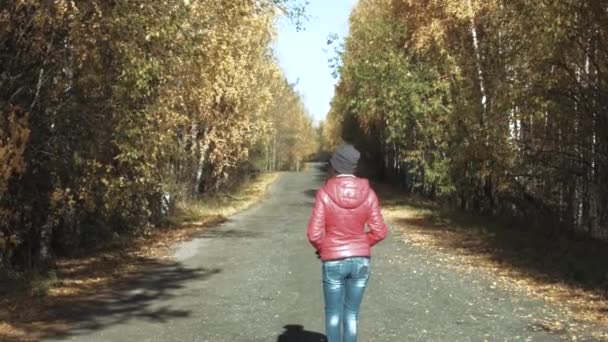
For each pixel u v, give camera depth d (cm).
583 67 1522
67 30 1143
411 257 1573
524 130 1878
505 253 1628
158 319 911
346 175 633
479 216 2586
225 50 1731
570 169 1806
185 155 2608
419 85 2862
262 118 3672
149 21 1174
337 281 628
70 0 1103
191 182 3150
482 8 2189
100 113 1288
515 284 1194
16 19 1082
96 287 1168
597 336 813
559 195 2011
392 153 5491
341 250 623
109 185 1374
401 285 1177
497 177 2033
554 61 1509
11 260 1286
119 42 1177
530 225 2150
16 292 1075
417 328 852
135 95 1295
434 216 2816
